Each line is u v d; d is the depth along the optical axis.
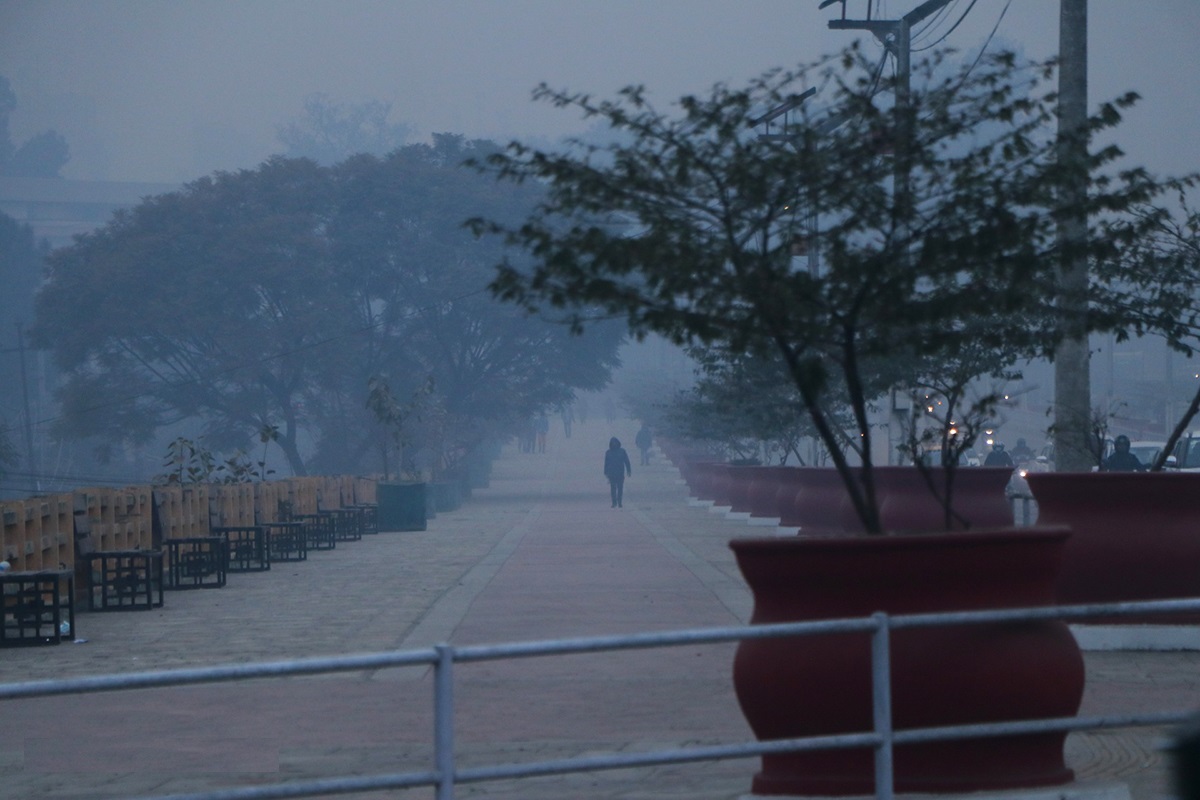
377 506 60.97
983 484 27.52
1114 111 12.50
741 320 11.44
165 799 8.52
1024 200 11.85
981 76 11.84
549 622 24.91
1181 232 21.53
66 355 109.81
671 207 11.48
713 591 29.70
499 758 14.05
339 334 107.88
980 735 10.30
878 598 10.95
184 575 37.53
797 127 11.68
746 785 12.91
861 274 11.45
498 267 11.45
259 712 16.72
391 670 19.59
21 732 15.72
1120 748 13.90
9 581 23.34
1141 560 19.44
